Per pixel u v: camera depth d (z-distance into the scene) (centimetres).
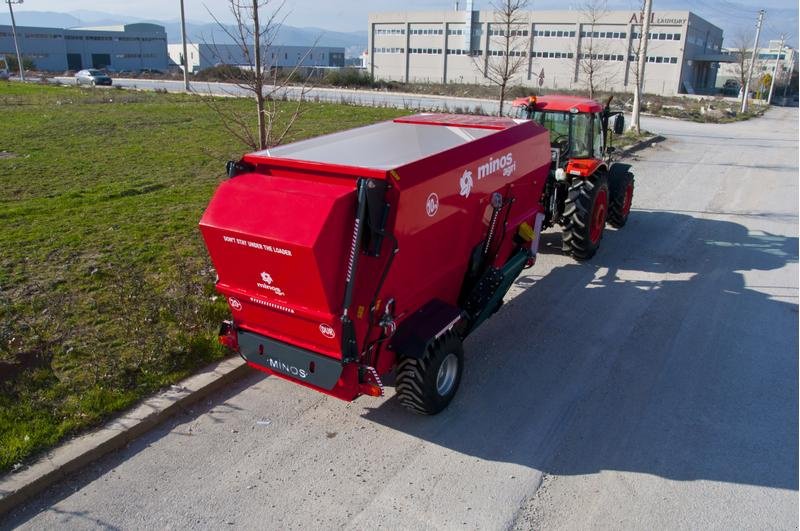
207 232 455
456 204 516
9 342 573
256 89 753
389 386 578
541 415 530
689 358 631
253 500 424
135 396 518
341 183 442
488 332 689
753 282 845
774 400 555
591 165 872
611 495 432
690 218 1182
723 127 3045
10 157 1540
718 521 408
